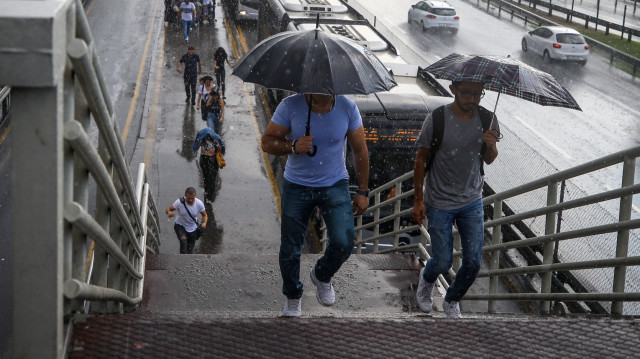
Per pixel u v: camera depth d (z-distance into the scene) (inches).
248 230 561.6
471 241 194.1
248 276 258.1
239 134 791.7
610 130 892.0
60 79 77.9
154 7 1478.8
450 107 185.6
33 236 80.7
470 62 185.5
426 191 196.5
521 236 468.8
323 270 175.3
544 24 1546.5
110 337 104.6
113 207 122.9
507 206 486.6
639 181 721.6
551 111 961.5
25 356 83.4
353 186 494.3
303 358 107.7
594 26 1537.9
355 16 779.4
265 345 110.7
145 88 956.0
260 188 645.9
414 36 1412.4
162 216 579.5
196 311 217.2
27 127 78.0
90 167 96.7
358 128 161.3
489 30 1507.1
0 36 72.7
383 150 504.7
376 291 255.4
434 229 194.2
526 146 568.1
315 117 154.6
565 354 114.3
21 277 81.7
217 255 271.1
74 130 83.1
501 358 112.0
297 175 161.3
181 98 915.4
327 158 159.2
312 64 153.1
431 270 201.2
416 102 513.0
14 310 82.3
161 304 238.4
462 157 186.2
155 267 259.6
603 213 389.1
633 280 343.9
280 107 155.9
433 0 1493.6
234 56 1149.7
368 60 161.5
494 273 264.4
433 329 120.6
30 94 77.2
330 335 116.3
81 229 94.2
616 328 124.0
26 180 79.1
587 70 1212.5
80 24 87.4
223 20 1397.6
